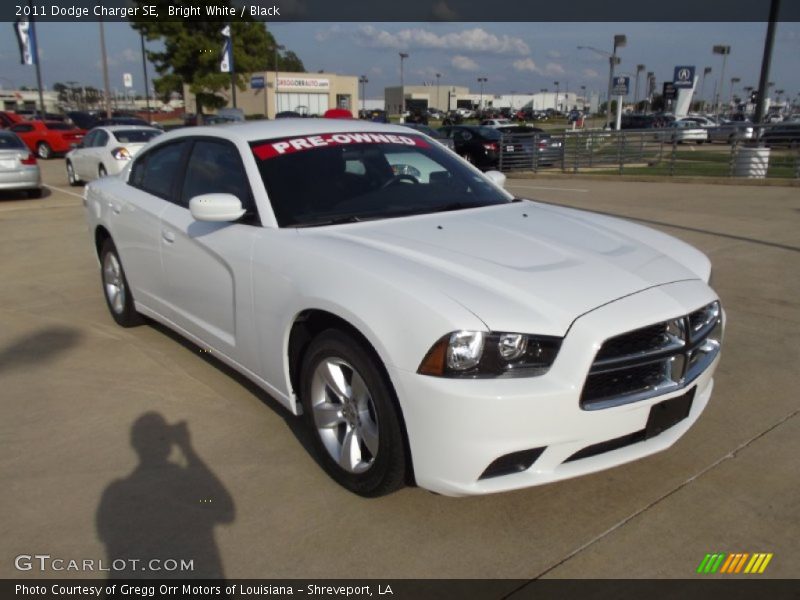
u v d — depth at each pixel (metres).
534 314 2.58
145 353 4.81
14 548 2.74
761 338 4.96
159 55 29.78
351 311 2.76
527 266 2.92
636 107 96.25
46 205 12.89
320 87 53.09
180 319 4.32
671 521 2.85
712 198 12.69
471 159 20.62
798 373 4.33
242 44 29.69
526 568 2.59
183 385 4.25
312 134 4.04
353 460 3.01
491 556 2.65
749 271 6.84
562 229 3.52
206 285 3.87
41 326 5.47
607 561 2.62
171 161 4.52
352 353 2.83
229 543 2.76
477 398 2.46
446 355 2.49
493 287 2.72
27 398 4.11
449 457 2.55
